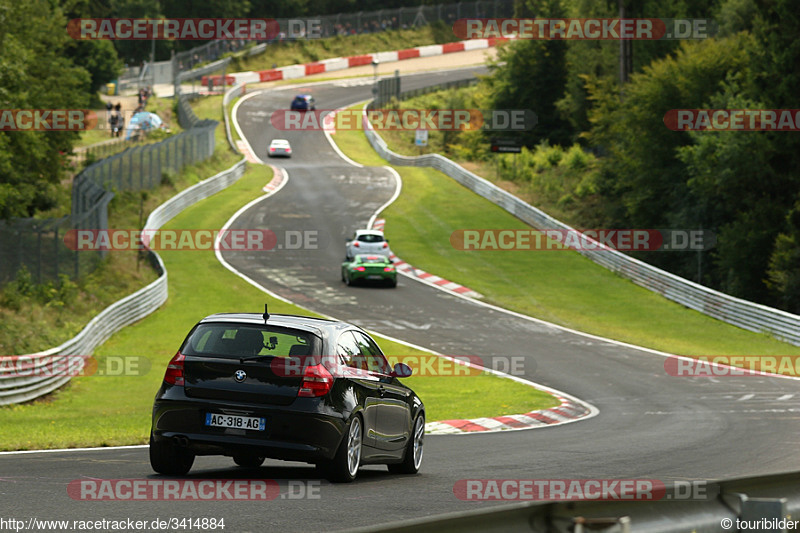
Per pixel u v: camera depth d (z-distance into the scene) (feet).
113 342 203.10
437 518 28.68
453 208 410.52
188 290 265.54
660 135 357.00
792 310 280.51
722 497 37.55
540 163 478.18
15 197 260.01
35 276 214.69
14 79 254.88
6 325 170.40
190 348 64.95
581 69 523.29
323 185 459.32
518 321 248.93
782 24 298.76
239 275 288.30
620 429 117.08
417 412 76.74
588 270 322.34
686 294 279.49
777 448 96.37
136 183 371.15
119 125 596.70
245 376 63.05
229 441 62.18
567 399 155.84
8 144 257.34
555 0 583.99
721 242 308.40
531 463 82.23
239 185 442.50
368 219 388.37
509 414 137.69
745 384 174.40
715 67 351.05
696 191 322.14
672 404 148.87
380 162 576.20
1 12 259.39
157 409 64.03
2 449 82.94
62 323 192.44
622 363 199.21
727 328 253.24
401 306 260.01
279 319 66.54
